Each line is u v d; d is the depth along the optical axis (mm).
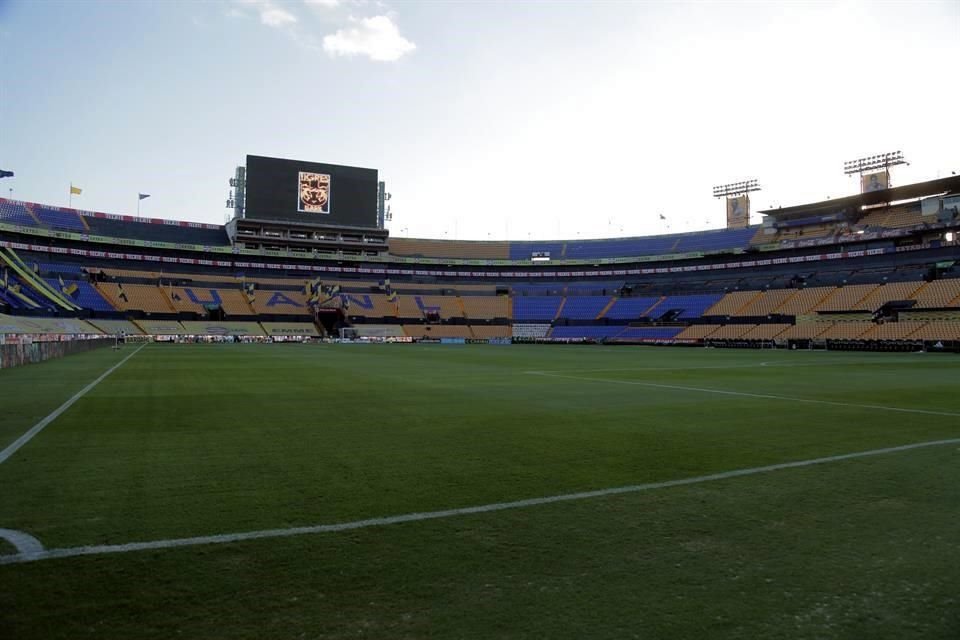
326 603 3842
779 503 6180
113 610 3721
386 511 5836
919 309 60562
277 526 5359
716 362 35688
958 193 67250
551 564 4520
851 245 73375
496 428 10922
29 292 63094
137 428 10656
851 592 4090
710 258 87562
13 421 11312
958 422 11891
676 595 4012
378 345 70125
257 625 3547
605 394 16984
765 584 4207
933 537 5172
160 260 83188
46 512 5707
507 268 100188
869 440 9859
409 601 3879
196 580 4172
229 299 83250
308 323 84062
